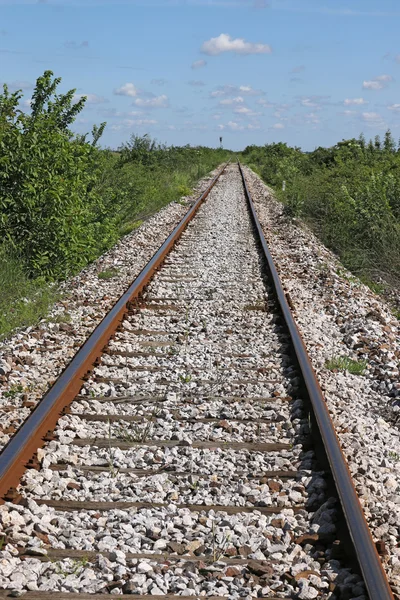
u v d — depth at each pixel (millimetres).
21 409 5957
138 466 5121
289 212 21797
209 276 12227
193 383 6832
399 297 12867
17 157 11242
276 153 60906
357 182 20859
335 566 3854
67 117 13367
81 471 4969
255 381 6902
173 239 15750
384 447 5594
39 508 4375
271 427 5875
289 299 10305
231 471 5082
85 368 6883
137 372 7129
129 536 4133
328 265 13984
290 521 4367
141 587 3621
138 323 8906
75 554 3912
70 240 11836
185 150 57719
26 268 11211
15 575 3623
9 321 8773
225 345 8141
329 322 9828
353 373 7559
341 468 4617
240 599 3555
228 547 4051
